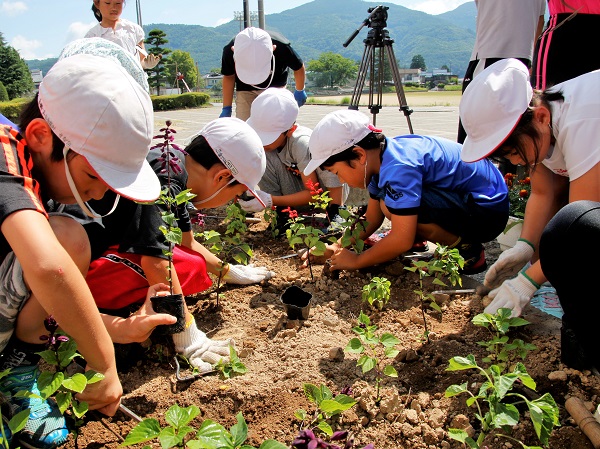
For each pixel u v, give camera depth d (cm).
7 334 187
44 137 176
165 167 271
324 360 254
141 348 263
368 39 614
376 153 326
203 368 248
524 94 244
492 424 185
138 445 204
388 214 347
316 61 15988
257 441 206
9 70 6241
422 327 279
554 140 259
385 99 3544
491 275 301
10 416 185
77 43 219
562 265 206
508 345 230
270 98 415
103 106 170
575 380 227
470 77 505
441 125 1512
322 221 435
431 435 203
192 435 210
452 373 238
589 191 236
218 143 277
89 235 250
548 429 177
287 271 359
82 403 178
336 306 306
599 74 240
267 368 251
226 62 573
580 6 360
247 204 409
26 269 161
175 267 276
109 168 176
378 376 223
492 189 340
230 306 310
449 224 333
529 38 465
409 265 345
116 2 536
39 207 168
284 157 444
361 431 210
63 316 169
